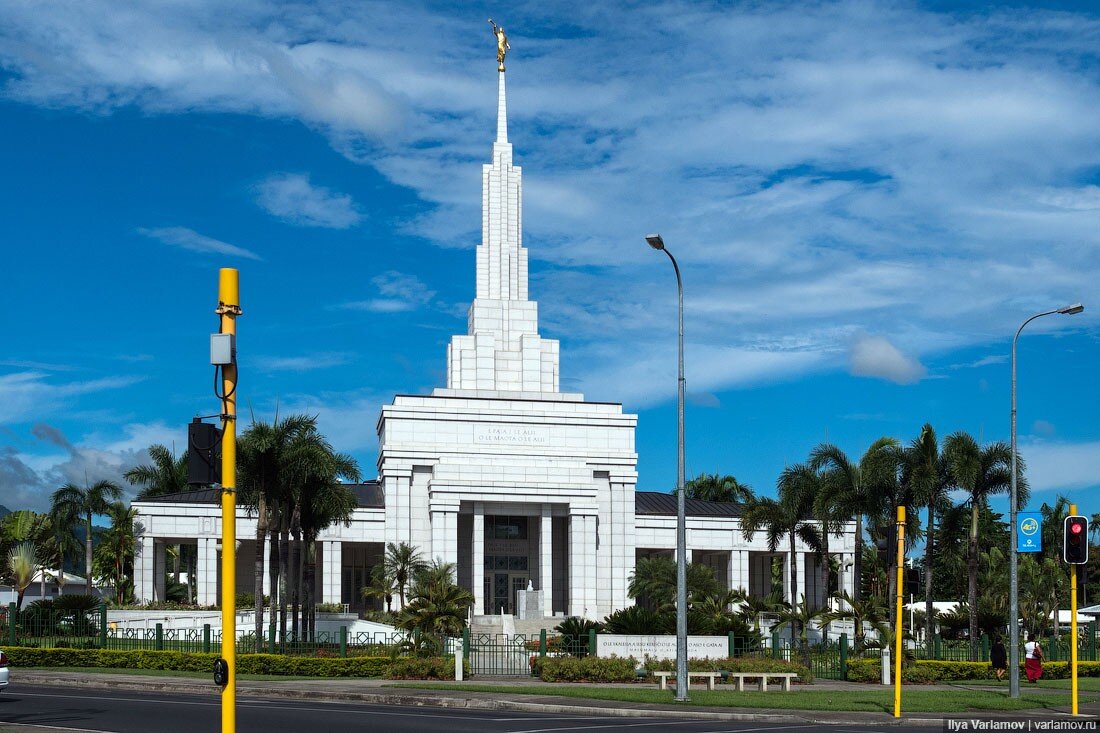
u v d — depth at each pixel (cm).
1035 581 10019
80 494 9962
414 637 5497
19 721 3089
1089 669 5903
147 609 8788
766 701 3956
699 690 4459
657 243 4009
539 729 3033
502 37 11450
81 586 11388
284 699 4125
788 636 8356
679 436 4088
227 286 1730
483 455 10619
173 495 10494
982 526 11538
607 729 3062
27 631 6431
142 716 3247
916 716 3541
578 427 10806
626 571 10600
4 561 9519
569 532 10456
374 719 3241
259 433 6028
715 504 11494
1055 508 11862
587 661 4919
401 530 10394
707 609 7550
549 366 11100
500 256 11225
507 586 10681
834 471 6806
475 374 10931
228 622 1688
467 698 3950
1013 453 4481
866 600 7019
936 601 10906
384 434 10562
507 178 11350
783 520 6969
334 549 10275
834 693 4384
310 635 6681
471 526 10738
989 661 5825
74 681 4728
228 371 1719
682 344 4153
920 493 6450
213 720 3152
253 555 11162
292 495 6222
